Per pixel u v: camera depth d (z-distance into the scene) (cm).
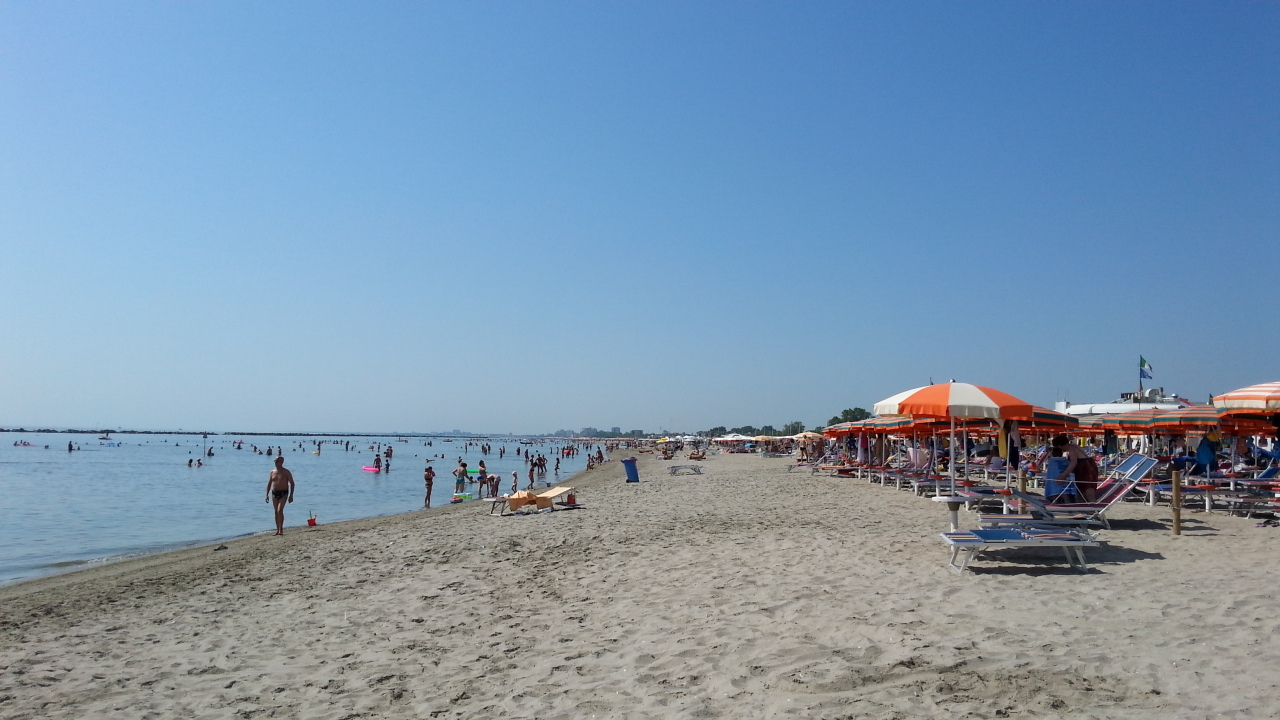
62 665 688
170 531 2220
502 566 1050
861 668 494
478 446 17338
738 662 534
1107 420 1650
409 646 668
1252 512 1244
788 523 1295
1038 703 414
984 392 1038
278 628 780
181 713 538
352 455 10475
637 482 3097
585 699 493
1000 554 880
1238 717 377
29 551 1803
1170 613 587
